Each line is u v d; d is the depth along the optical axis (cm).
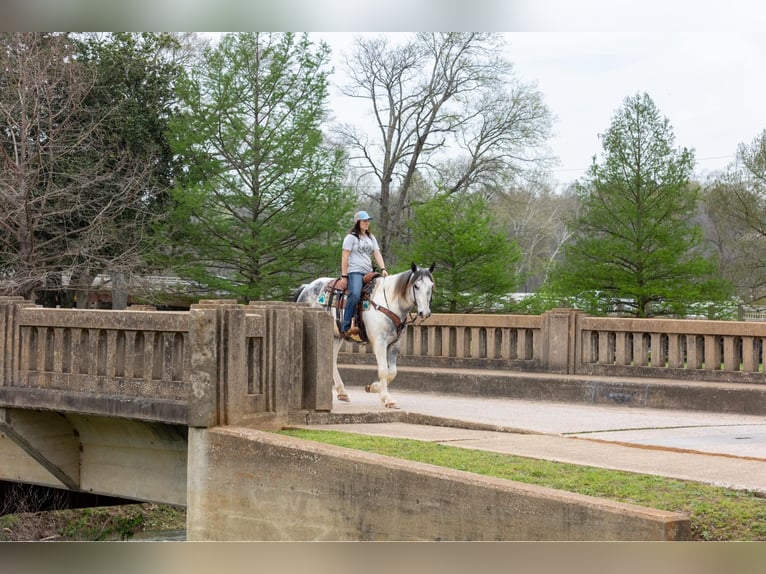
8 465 1425
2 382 1306
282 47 3356
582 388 1744
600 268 3044
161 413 1097
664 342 1800
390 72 4769
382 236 4816
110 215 3388
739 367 1723
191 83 3356
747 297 3675
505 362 1958
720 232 3741
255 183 3328
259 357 1131
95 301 4034
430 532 841
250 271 3353
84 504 1661
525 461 943
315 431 1127
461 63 4712
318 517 934
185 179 3403
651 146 3069
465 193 4825
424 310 1362
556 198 7531
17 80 3073
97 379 1200
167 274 3466
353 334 1425
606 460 960
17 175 2920
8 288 2861
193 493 1053
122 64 3812
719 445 1105
